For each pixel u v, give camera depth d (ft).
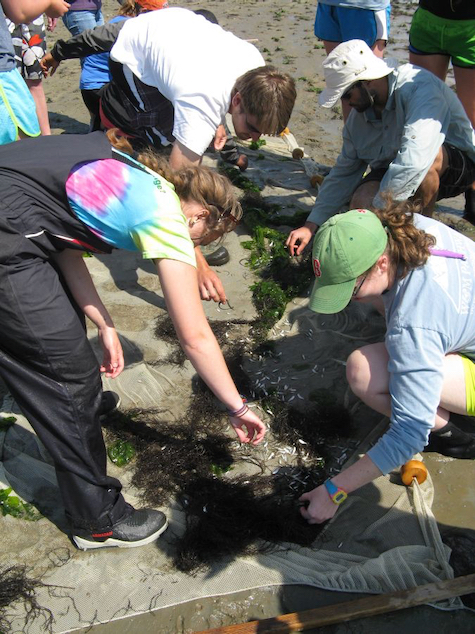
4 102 11.96
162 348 12.89
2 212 7.30
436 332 8.34
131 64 12.44
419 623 8.32
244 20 36.45
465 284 8.59
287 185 18.78
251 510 9.62
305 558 9.12
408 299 8.44
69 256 8.92
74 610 8.55
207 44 11.42
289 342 13.08
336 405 11.53
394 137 13.44
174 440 10.93
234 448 10.85
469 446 10.31
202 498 9.86
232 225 8.37
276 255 15.25
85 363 8.11
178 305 7.52
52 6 12.71
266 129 11.06
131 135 13.78
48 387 8.04
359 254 8.06
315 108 24.16
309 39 32.68
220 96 11.03
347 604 8.30
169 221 7.43
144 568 9.07
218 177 8.05
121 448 10.68
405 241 8.31
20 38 17.78
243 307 14.05
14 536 9.48
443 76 16.58
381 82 13.05
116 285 14.62
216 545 9.19
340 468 10.48
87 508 8.79
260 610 8.57
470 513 9.76
